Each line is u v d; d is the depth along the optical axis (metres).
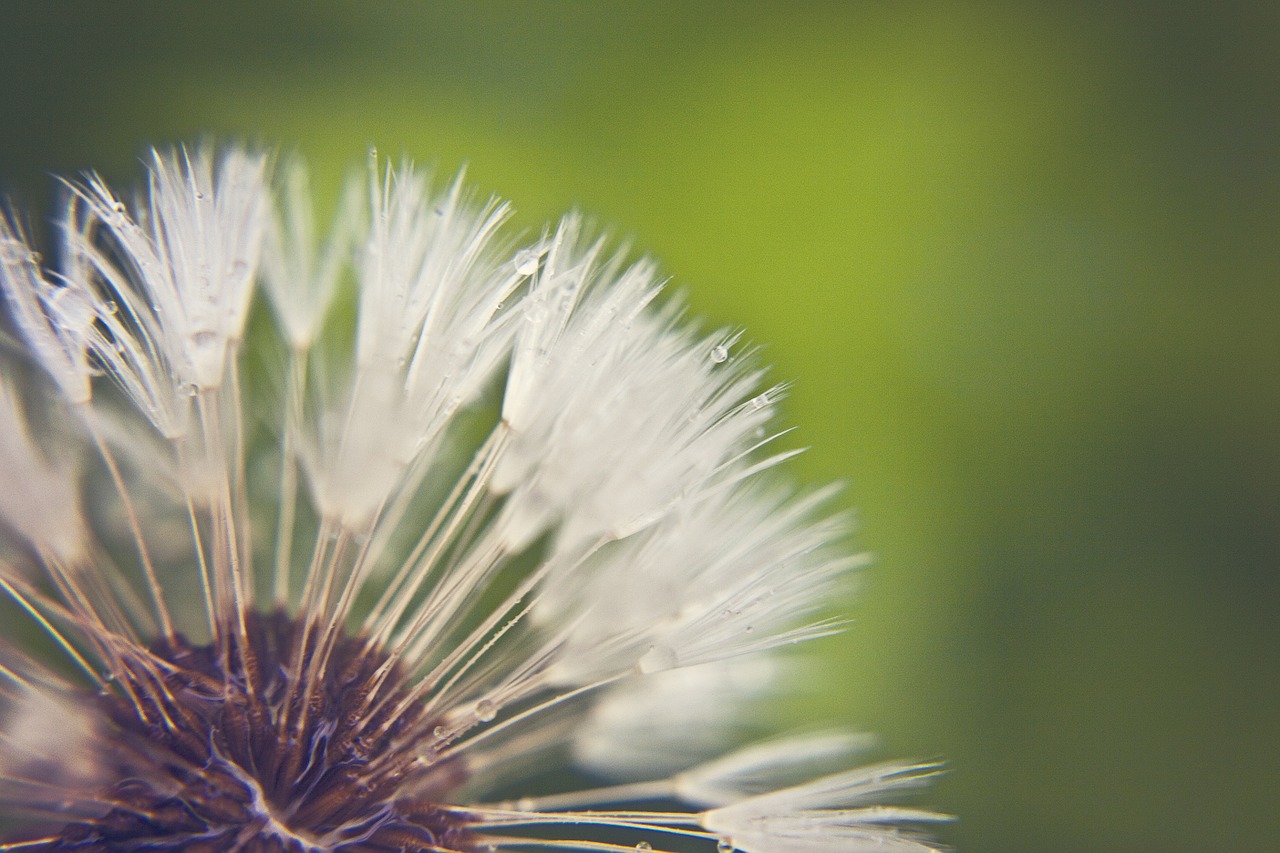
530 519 0.11
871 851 0.11
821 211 0.13
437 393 0.11
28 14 0.13
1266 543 0.13
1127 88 0.14
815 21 0.14
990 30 0.14
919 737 0.13
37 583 0.11
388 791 0.11
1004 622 0.13
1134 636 0.13
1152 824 0.13
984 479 0.13
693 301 0.13
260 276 0.12
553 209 0.13
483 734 0.11
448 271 0.11
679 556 0.11
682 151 0.13
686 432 0.11
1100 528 0.13
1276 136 0.14
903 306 0.13
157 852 0.11
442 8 0.13
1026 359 0.13
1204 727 0.13
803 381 0.13
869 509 0.13
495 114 0.13
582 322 0.11
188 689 0.11
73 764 0.11
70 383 0.11
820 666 0.13
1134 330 0.13
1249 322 0.13
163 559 0.12
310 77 0.13
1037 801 0.13
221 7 0.13
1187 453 0.13
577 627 0.11
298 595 0.12
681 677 0.12
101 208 0.11
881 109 0.14
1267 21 0.14
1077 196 0.14
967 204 0.14
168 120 0.13
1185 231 0.14
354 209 0.11
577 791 0.12
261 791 0.11
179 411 0.11
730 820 0.11
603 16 0.14
